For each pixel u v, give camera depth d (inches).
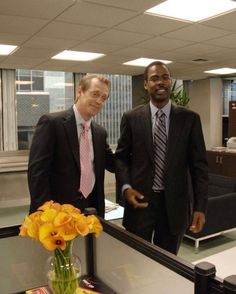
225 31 137.9
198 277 34.4
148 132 70.7
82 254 57.2
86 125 72.4
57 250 40.6
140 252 46.2
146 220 71.2
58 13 112.3
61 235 36.4
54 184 71.0
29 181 68.7
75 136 70.7
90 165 72.6
